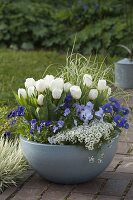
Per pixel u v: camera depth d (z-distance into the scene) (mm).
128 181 5203
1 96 8227
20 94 5121
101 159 4961
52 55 11219
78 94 5004
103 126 4922
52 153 4891
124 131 6672
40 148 4922
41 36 11953
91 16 11648
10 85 8914
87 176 5051
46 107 4953
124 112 5133
